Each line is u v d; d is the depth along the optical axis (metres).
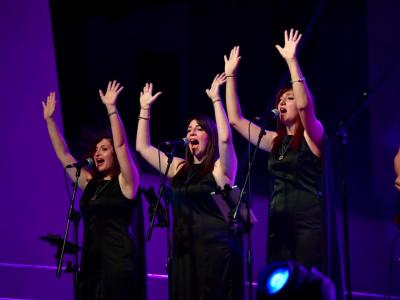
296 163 7.02
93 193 7.90
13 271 10.27
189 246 7.37
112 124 7.69
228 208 6.86
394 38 9.73
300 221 6.96
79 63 11.09
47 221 10.45
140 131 7.92
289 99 7.15
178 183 7.54
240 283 7.33
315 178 7.00
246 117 10.44
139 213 7.91
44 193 10.49
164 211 7.52
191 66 10.87
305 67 10.20
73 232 10.27
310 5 10.19
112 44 11.12
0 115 10.68
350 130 9.89
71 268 7.78
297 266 5.37
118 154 7.64
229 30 10.67
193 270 7.32
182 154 10.56
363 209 9.78
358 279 9.60
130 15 11.09
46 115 8.45
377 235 9.65
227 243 7.31
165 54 10.98
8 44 10.84
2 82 10.77
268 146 7.55
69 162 8.34
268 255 7.13
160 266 10.02
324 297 5.26
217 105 7.44
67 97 10.97
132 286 7.69
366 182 9.81
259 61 10.45
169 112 10.87
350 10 9.98
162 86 10.94
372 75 9.80
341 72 9.99
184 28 10.92
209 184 7.38
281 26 10.35
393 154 9.71
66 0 11.02
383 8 9.80
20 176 10.55
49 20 10.92
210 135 7.50
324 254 6.69
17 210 10.49
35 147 10.59
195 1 10.88
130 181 7.69
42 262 10.37
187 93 10.84
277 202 7.12
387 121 9.76
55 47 11.02
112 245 7.71
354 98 9.88
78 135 10.86
